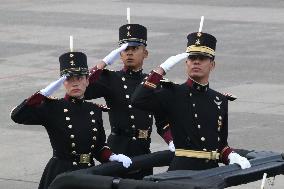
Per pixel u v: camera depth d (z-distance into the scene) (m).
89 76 22.14
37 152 32.78
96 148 21.30
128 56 23.44
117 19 68.50
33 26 65.00
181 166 19.94
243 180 18.41
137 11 72.81
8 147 33.47
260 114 38.44
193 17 69.31
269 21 67.19
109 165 20.02
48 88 20.19
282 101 41.00
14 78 46.41
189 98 20.06
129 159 20.52
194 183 17.19
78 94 21.09
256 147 33.22
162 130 22.67
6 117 38.06
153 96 19.56
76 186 18.44
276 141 34.06
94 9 74.44
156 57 51.94
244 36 60.09
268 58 51.94
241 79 46.12
